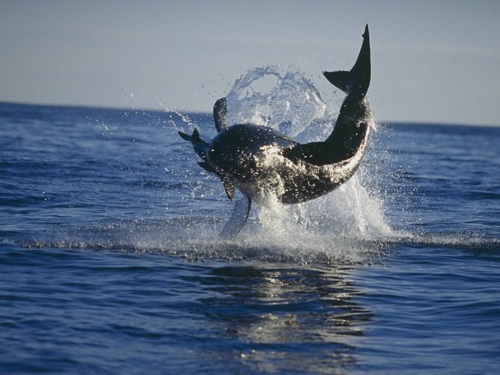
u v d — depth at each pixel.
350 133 30.72
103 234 33.22
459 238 35.91
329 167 30.17
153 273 26.59
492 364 18.78
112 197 45.94
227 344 19.45
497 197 55.19
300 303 23.59
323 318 22.16
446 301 24.62
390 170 76.25
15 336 19.23
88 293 23.72
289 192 30.17
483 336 21.00
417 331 21.36
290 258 29.86
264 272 27.39
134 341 19.36
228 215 40.38
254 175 28.61
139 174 59.38
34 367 17.31
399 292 25.62
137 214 39.69
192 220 38.06
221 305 22.95
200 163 29.09
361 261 30.14
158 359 18.20
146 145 96.50
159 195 47.72
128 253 29.56
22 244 30.33
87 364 17.66
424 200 51.84
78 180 53.69
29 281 24.86
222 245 31.55
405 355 19.31
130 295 23.69
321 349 19.47
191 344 19.33
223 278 26.25
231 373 17.50
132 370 17.44
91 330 20.02
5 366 17.27
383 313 23.02
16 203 41.88
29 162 63.16
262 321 21.53
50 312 21.45
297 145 29.09
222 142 28.05
